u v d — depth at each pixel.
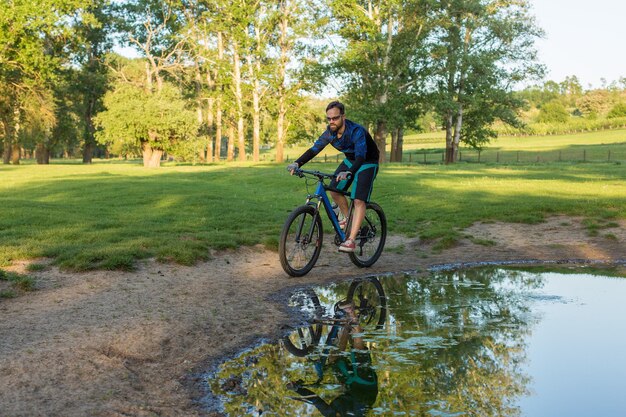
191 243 8.06
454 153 45.84
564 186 17.83
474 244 9.23
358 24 41.44
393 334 4.56
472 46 44.28
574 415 2.92
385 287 6.46
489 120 45.81
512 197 14.66
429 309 5.38
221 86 53.59
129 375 3.65
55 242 8.16
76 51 42.44
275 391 3.41
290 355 4.11
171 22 52.66
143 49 52.88
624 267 7.45
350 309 5.45
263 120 54.97
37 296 5.59
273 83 47.66
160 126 42.28
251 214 12.36
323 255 8.53
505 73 42.88
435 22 41.03
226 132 62.12
